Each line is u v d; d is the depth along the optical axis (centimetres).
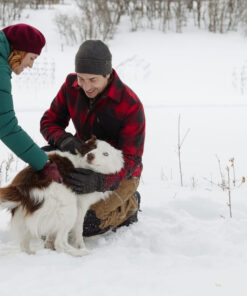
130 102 330
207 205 412
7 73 271
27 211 290
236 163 588
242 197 439
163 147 669
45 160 287
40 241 350
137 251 318
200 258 295
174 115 874
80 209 324
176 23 1630
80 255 308
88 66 308
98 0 1546
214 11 1638
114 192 346
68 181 302
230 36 1595
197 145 677
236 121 822
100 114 337
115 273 264
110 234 365
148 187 488
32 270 264
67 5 1906
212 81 1223
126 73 1263
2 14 1602
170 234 354
